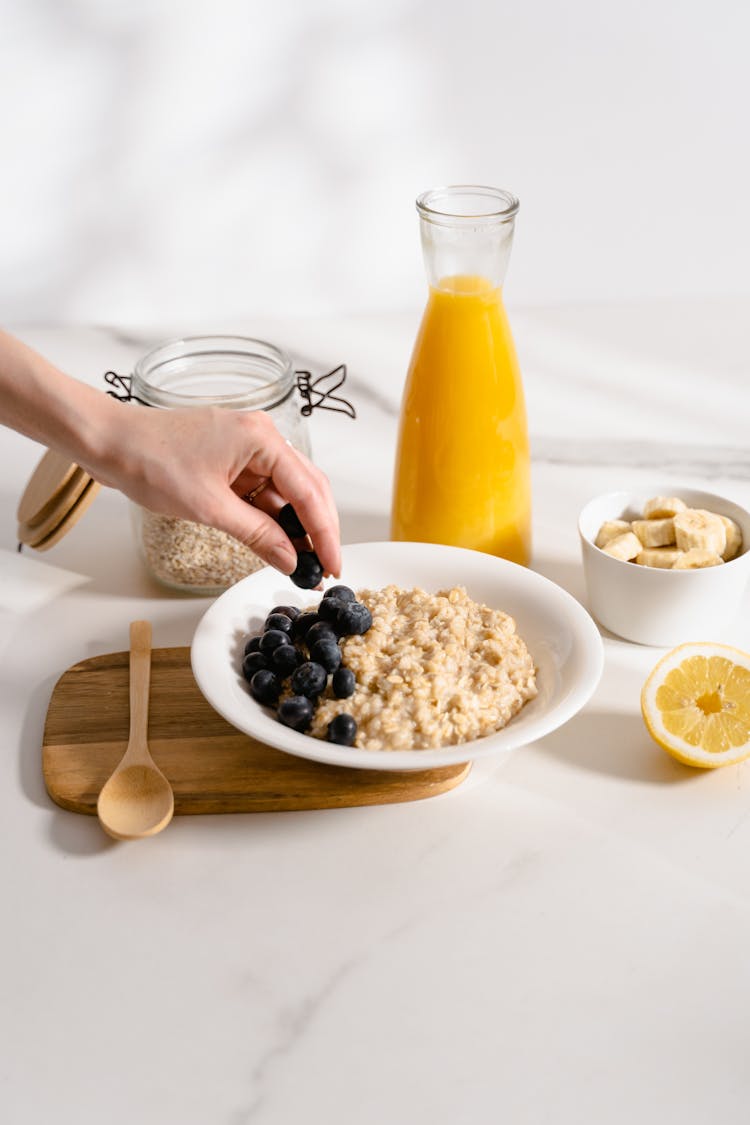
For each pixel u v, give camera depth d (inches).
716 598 35.9
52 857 30.2
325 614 33.2
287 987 26.5
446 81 56.6
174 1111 23.9
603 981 26.5
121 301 62.6
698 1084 24.2
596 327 60.6
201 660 31.9
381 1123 23.5
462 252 35.9
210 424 32.0
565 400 53.4
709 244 62.4
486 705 30.8
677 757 31.9
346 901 28.7
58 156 57.5
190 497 31.7
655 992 26.2
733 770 32.7
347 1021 25.6
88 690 35.2
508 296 63.8
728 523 37.3
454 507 39.1
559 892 28.8
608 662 36.9
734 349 57.8
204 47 54.9
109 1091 24.3
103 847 30.5
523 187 60.0
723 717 32.3
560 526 44.4
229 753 32.6
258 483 35.5
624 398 53.6
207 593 40.6
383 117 57.5
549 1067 24.5
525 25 55.1
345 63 55.7
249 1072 24.6
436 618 33.8
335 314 64.0
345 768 31.8
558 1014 25.7
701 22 55.3
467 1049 25.0
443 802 31.7
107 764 32.3
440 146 58.6
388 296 63.6
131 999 26.3
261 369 40.9
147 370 39.5
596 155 59.1
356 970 26.8
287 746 28.6
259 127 57.4
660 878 29.2
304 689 31.0
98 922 28.3
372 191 59.9
